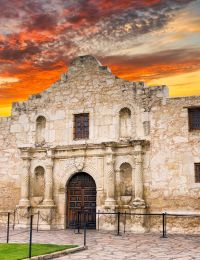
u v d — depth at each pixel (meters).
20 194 28.66
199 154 23.78
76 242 18.41
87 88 27.70
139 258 13.57
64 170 27.48
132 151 25.27
